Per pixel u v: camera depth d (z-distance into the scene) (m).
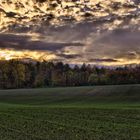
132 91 78.88
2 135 32.09
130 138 30.47
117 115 43.56
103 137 30.88
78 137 30.89
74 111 47.97
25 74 152.62
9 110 50.41
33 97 79.81
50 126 36.59
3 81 147.00
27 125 37.41
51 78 156.25
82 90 87.25
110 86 90.50
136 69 143.12
